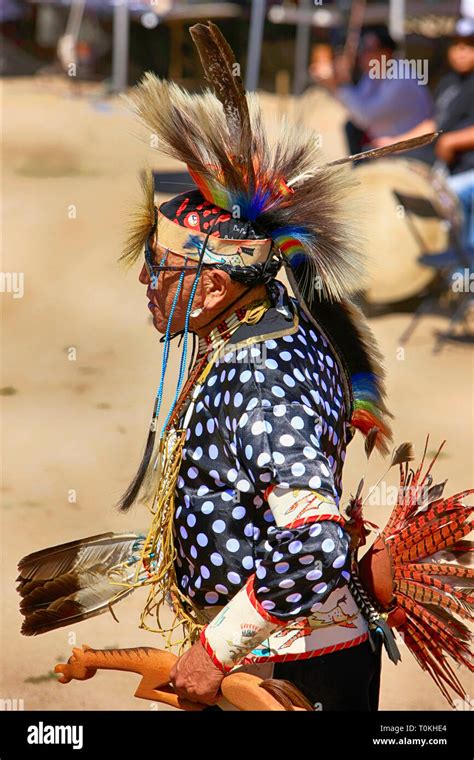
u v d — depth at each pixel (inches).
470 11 1270.9
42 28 2770.7
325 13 2460.6
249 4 2507.4
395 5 2268.7
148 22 2496.3
